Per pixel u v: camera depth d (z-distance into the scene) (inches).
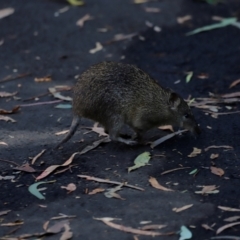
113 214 354.0
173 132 454.6
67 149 432.1
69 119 476.4
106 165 410.3
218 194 371.9
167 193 374.9
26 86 542.6
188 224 342.6
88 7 697.6
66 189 383.2
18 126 468.1
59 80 554.9
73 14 680.4
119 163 412.5
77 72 569.0
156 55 594.6
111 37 634.2
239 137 440.5
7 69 578.9
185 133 450.3
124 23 660.7
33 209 363.3
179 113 440.8
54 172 403.9
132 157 419.5
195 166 405.4
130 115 431.2
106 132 442.0
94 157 421.1
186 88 526.3
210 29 637.9
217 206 359.3
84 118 438.3
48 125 468.4
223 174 394.3
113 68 427.5
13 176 401.1
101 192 378.6
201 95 512.1
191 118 442.3
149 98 432.8
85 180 393.4
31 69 577.9
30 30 652.1
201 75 550.3
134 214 353.1
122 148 432.1
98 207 362.3
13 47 621.6
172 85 533.0
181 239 329.4
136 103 429.4
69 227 342.6
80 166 410.0
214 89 522.6
